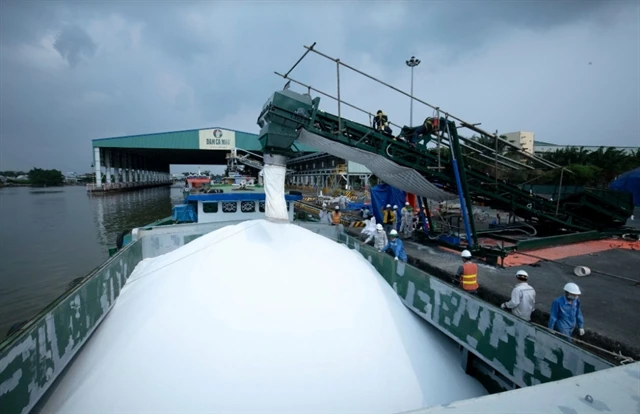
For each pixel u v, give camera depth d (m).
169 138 50.88
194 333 3.04
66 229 26.58
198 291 3.49
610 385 1.62
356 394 2.76
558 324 5.05
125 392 2.67
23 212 37.44
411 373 3.19
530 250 11.30
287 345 2.96
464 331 3.77
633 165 36.12
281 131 5.54
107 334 3.50
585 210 13.77
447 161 10.45
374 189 14.41
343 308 3.48
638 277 8.48
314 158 51.34
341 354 3.01
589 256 10.51
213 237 4.65
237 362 2.79
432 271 9.57
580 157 39.12
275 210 4.77
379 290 4.21
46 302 12.01
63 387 3.01
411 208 13.73
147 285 4.14
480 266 9.46
